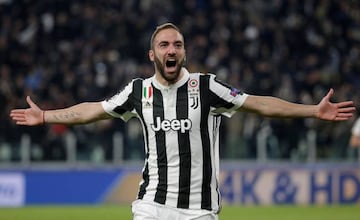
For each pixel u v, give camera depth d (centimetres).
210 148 1942
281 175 5828
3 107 6044
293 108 1930
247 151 5841
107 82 6391
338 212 5078
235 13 7200
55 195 5772
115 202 5772
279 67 6812
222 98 1936
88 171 5781
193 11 7200
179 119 1933
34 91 6288
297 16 7344
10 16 7000
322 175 5856
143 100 1961
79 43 6800
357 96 6550
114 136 5794
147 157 1972
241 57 6831
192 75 1958
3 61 6675
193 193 1933
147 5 7212
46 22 6969
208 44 6881
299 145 5866
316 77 6669
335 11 7450
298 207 5534
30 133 5772
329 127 5897
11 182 5725
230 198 5803
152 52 1941
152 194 1948
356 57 7188
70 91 6288
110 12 7106
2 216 4791
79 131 5797
